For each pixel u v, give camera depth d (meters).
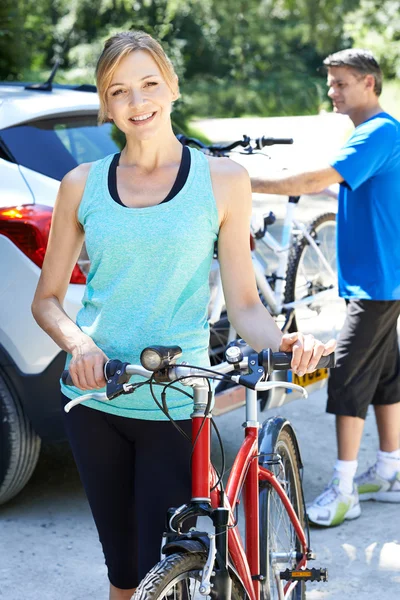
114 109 2.66
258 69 31.30
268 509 3.06
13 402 4.39
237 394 4.69
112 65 2.63
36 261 4.26
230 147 4.76
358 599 3.89
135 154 2.71
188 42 29.08
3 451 4.43
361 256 4.56
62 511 4.73
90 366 2.43
